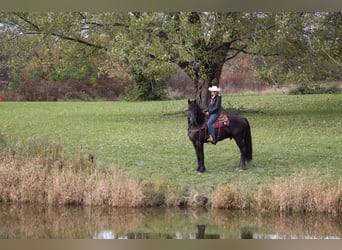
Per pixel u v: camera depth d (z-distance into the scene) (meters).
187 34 26.56
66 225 15.34
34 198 17.33
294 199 15.95
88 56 32.50
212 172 18.31
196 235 14.45
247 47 29.80
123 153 20.94
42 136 20.94
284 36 27.23
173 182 17.25
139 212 16.33
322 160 19.59
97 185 16.97
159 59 27.02
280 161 19.50
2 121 30.72
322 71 31.70
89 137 24.39
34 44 31.02
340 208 15.78
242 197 16.20
